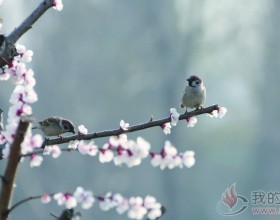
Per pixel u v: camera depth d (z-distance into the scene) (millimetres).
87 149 5742
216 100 54594
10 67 6656
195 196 47531
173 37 50594
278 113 51000
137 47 49625
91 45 47812
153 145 46750
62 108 45344
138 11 49688
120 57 48812
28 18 6477
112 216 38125
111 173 43125
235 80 54094
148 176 44719
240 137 51531
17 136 5012
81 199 5293
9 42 6410
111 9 48812
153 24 50094
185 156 5566
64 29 46875
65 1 47125
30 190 38219
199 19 51344
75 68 46875
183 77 50250
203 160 49531
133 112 48344
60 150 5727
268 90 51688
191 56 51219
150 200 5379
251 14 52281
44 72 45250
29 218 37094
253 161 50500
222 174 49969
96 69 47531
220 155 50562
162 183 45438
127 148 5566
